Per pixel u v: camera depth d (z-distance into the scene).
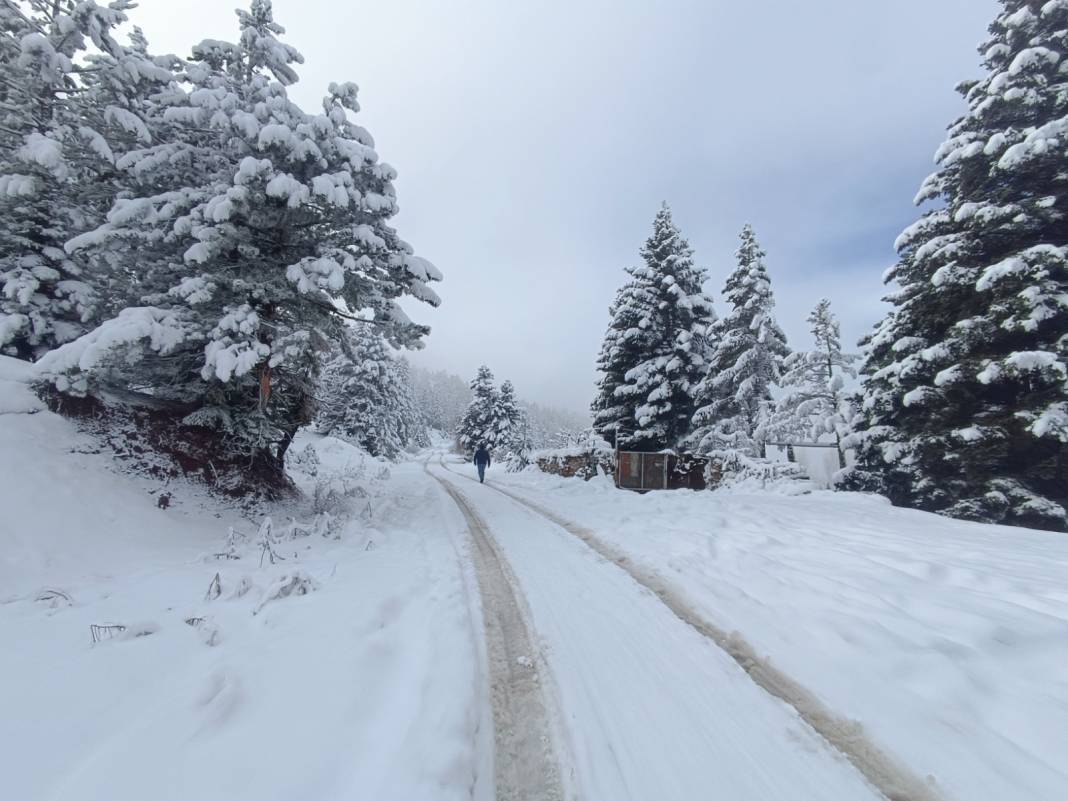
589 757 2.50
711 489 16.72
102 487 6.92
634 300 20.86
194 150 8.67
